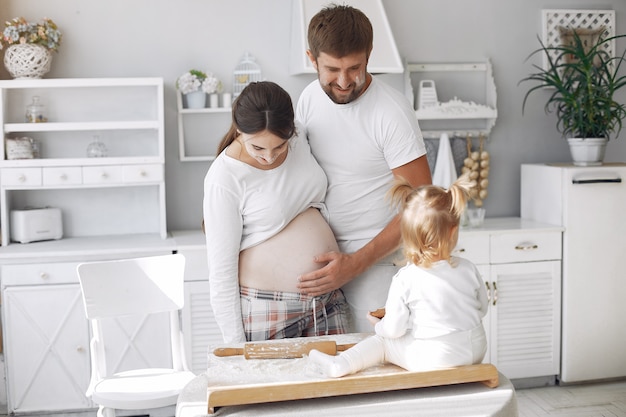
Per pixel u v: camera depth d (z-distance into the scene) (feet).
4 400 12.60
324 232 7.75
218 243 7.31
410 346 6.07
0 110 12.63
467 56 14.80
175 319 10.03
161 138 13.01
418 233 6.17
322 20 7.04
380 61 12.55
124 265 9.80
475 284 6.22
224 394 5.36
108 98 13.57
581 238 13.58
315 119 7.92
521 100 15.10
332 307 7.89
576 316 13.69
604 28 15.16
